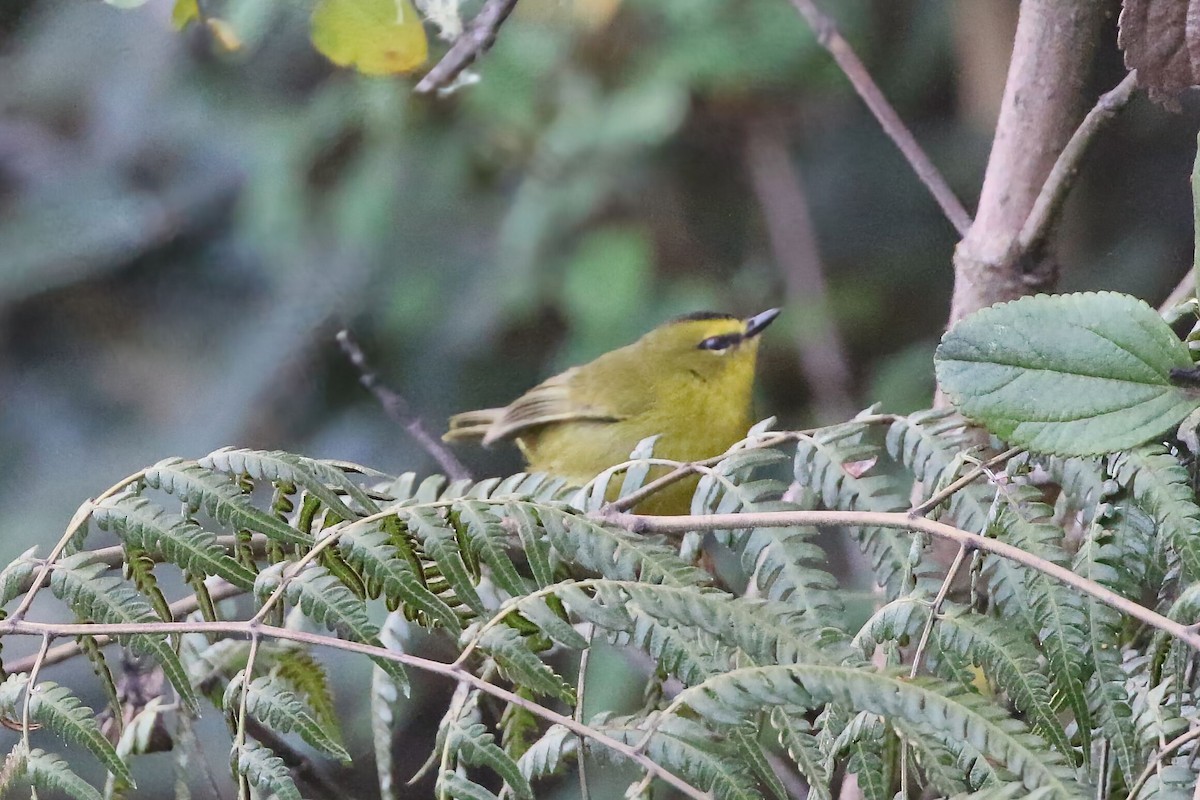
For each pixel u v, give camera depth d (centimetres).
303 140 906
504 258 920
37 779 222
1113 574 211
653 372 734
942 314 899
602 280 904
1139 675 226
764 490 259
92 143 973
